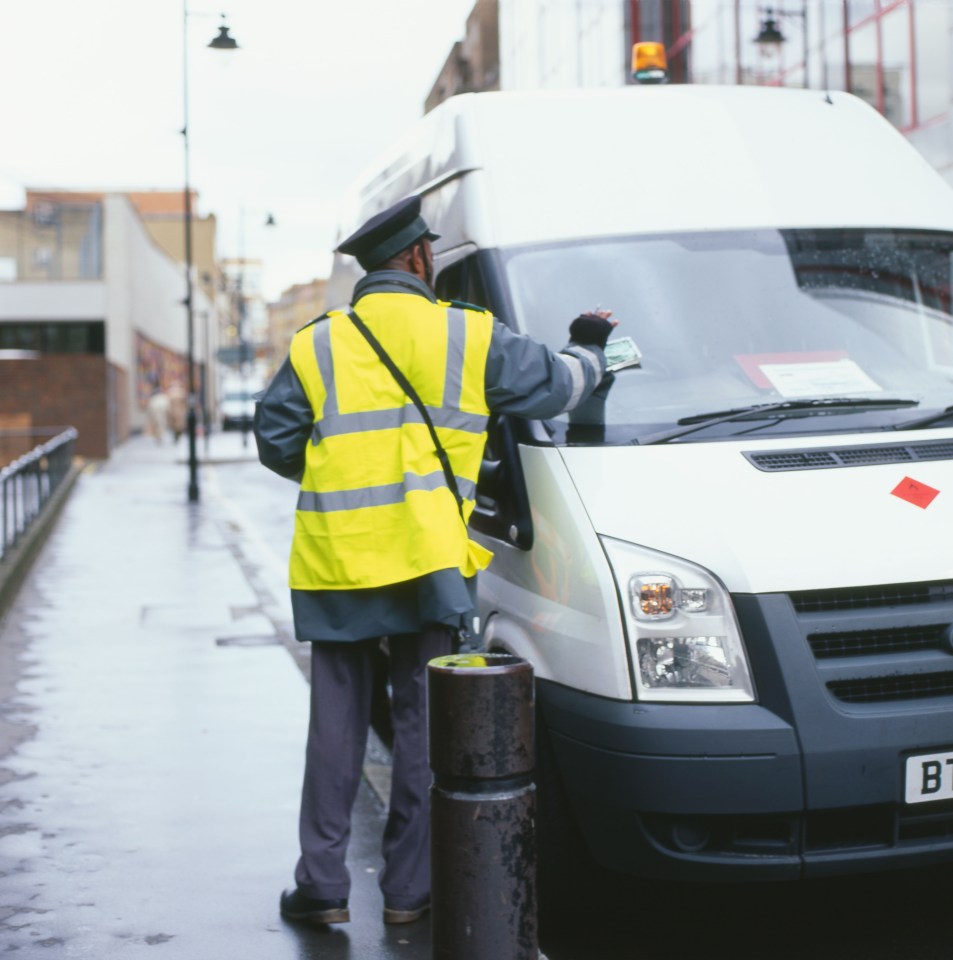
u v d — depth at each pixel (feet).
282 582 37.73
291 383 12.83
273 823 16.33
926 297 15.33
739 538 11.84
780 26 71.00
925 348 14.82
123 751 19.54
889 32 62.44
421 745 13.05
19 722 21.29
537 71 102.89
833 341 14.62
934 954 12.55
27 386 102.06
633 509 12.30
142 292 147.54
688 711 11.44
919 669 11.60
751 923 13.50
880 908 13.76
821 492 12.34
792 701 11.32
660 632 11.63
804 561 11.67
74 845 15.53
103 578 38.29
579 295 14.60
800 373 14.23
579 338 13.47
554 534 12.73
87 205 128.26
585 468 12.89
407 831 13.20
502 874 9.53
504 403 12.49
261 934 13.03
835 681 11.50
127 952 12.59
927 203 16.38
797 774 11.26
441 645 12.82
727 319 14.62
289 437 12.91
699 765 11.29
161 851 15.35
